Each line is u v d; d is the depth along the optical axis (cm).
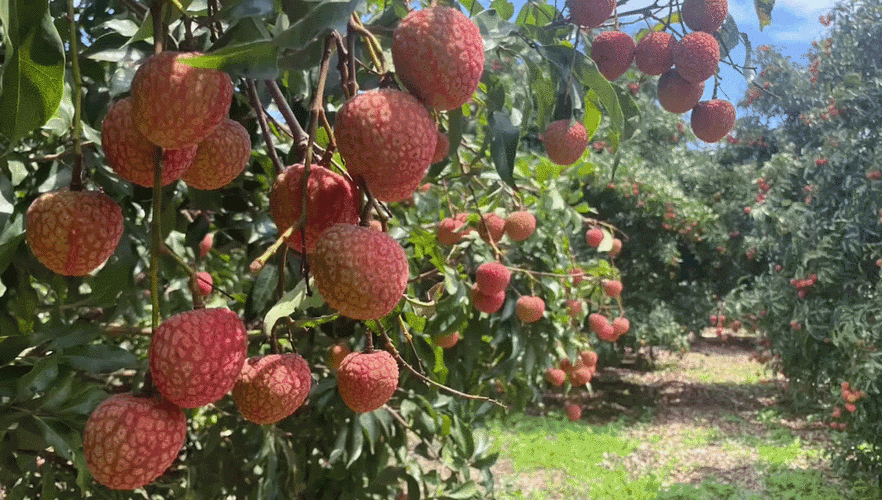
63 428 144
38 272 170
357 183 69
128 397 68
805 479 621
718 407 915
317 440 286
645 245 959
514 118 174
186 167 79
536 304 289
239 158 87
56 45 76
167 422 67
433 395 274
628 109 132
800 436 767
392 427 272
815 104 827
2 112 77
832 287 701
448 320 252
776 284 754
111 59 116
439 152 124
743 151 1049
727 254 999
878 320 623
